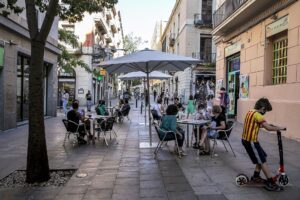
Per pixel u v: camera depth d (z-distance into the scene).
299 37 10.55
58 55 20.91
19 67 14.70
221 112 8.23
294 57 10.83
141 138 11.09
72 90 33.09
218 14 18.72
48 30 5.98
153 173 6.55
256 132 5.41
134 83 63.69
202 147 8.23
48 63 18.69
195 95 29.27
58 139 10.96
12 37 13.31
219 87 19.38
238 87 17.30
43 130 6.14
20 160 7.77
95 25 36.34
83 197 5.25
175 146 8.43
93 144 9.93
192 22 33.06
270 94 12.60
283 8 11.63
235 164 7.18
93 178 6.27
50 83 19.36
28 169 6.08
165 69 10.60
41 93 6.08
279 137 5.52
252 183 5.58
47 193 5.47
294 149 8.88
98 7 9.09
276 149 8.84
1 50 12.30
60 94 31.50
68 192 5.49
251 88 14.55
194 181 5.96
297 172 6.42
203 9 33.19
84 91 33.12
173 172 6.60
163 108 13.38
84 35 33.91
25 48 14.71
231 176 6.24
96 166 7.17
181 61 9.04
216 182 5.88
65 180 6.21
